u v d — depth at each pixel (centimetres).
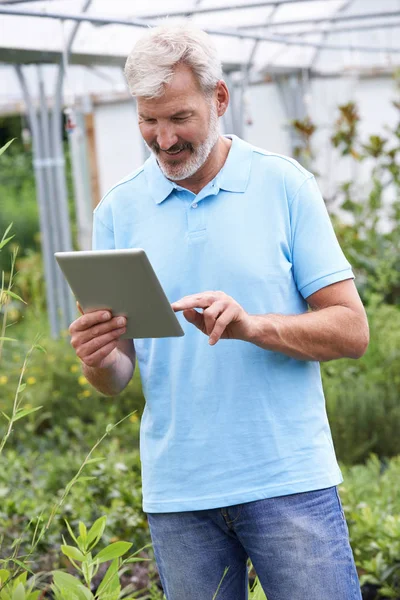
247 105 1189
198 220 316
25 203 1980
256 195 316
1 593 280
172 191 321
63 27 863
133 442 793
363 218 1252
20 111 1681
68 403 903
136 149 1454
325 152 1508
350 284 317
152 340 321
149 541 532
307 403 314
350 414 755
